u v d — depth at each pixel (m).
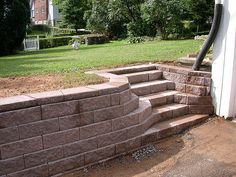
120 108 3.94
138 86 5.24
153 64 6.18
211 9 18.75
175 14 16.64
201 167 3.71
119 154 4.00
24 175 3.24
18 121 3.13
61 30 32.16
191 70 5.46
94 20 22.22
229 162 3.83
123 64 6.34
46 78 4.86
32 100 3.20
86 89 3.71
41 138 3.31
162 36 17.30
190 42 12.04
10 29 14.09
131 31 18.89
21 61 8.48
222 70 5.09
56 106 3.37
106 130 3.83
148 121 4.47
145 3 17.17
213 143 4.38
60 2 33.88
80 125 3.59
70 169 3.58
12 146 3.12
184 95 5.31
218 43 5.10
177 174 3.55
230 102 5.09
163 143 4.42
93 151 3.74
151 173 3.60
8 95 3.72
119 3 19.55
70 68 6.05
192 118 5.06
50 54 11.05
